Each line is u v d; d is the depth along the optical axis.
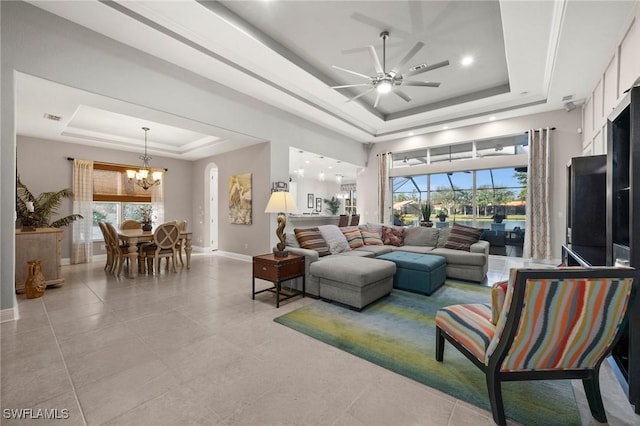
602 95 3.79
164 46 3.41
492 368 1.37
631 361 1.46
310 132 6.22
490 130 6.07
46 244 3.64
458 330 1.69
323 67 4.27
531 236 5.51
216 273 4.65
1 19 2.55
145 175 5.68
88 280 4.14
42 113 3.82
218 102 4.38
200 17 2.96
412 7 2.99
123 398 1.54
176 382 1.69
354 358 1.97
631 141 1.51
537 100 5.05
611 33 2.95
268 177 5.38
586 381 1.42
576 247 2.82
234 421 1.38
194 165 7.59
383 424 1.36
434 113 5.88
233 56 3.73
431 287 3.44
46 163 5.32
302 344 2.17
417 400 1.54
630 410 1.47
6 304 2.56
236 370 1.82
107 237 4.73
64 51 2.91
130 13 2.88
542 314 1.23
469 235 4.41
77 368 1.83
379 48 3.75
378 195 7.84
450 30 3.37
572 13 2.68
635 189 1.49
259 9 3.03
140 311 2.86
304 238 3.81
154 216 6.86
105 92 3.20
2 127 2.52
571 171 2.91
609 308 1.23
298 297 3.35
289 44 3.67
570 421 1.39
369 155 8.16
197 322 2.59
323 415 1.42
